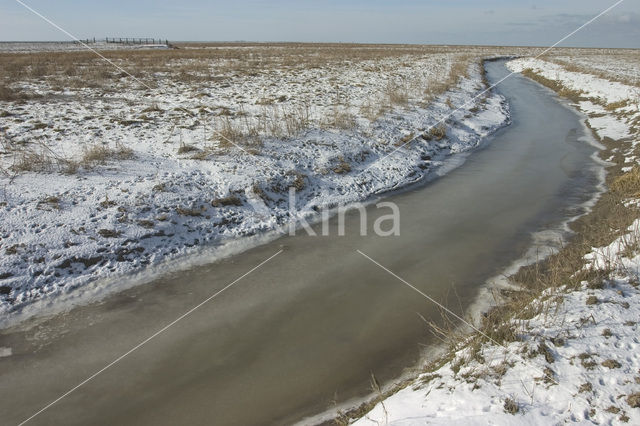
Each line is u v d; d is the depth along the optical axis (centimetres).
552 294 545
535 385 391
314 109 1625
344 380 471
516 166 1302
